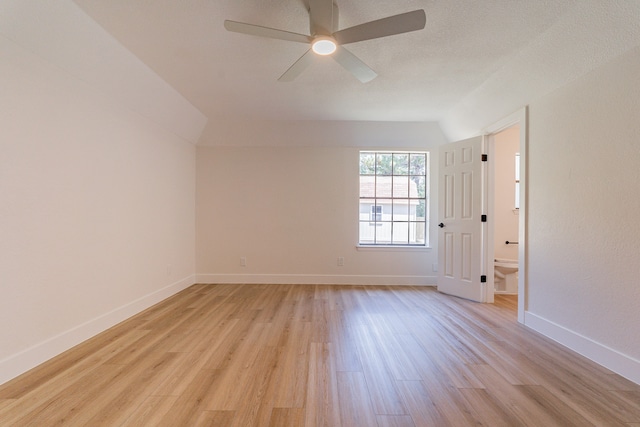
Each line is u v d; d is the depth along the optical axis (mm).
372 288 3920
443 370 1800
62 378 1689
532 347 2121
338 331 2414
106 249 2451
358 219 4184
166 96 2984
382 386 1626
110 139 2496
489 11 1813
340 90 2967
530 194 2514
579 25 1804
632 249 1688
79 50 1992
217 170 4176
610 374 1748
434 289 3889
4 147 1663
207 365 1843
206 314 2826
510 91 2625
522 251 2586
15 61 1708
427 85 2844
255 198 4195
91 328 2275
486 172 3289
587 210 1970
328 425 1320
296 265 4195
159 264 3270
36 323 1841
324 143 4145
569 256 2113
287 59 2398
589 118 1950
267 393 1556
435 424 1330
